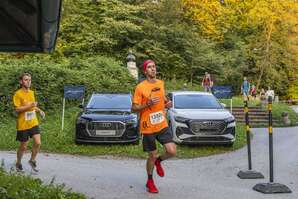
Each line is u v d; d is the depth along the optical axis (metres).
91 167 10.73
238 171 10.67
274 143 15.71
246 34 47.34
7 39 6.05
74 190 8.05
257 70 45.75
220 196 7.93
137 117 13.96
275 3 45.50
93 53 33.53
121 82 25.28
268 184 8.40
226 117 13.86
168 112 14.71
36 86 19.23
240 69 43.06
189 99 15.07
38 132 9.66
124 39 35.12
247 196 7.97
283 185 8.44
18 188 6.27
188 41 37.97
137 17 35.09
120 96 15.00
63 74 21.08
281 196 8.05
